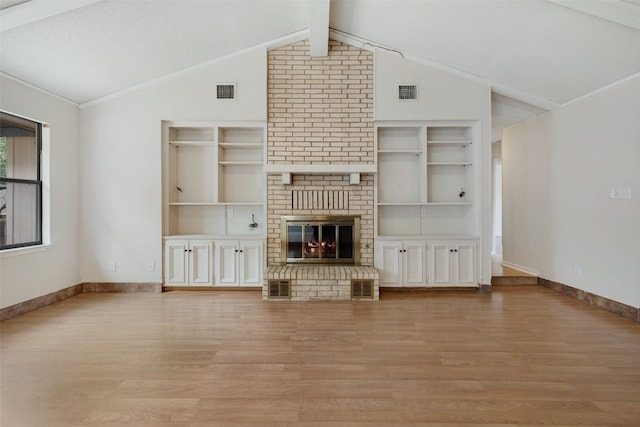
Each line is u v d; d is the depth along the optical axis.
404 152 4.64
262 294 4.17
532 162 4.99
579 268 4.07
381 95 4.39
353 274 4.05
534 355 2.52
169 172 4.53
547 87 4.04
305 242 4.57
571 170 4.20
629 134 3.42
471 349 2.62
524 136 5.18
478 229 4.45
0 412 1.81
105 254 4.39
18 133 3.61
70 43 3.21
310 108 4.46
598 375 2.22
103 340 2.79
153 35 3.48
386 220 4.89
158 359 2.44
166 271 4.41
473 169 4.55
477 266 4.42
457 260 4.44
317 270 4.22
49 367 2.31
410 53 4.33
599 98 3.78
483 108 4.39
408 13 3.52
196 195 4.81
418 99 4.38
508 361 2.42
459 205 4.88
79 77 3.76
